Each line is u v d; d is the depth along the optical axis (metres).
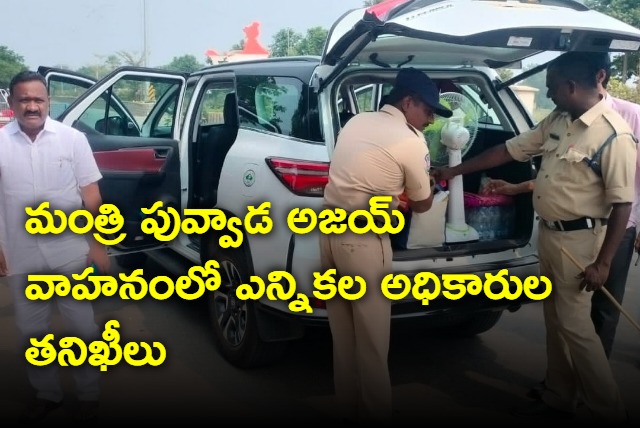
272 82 3.63
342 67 3.12
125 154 3.98
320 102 3.27
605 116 2.80
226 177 3.64
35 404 3.22
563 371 3.26
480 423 3.24
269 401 3.43
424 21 2.72
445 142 3.50
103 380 3.64
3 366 3.81
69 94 4.75
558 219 2.94
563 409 3.29
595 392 3.01
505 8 2.96
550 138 3.03
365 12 2.77
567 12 3.06
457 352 4.10
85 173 3.04
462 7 2.91
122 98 4.66
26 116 2.81
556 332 3.22
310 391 3.54
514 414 3.33
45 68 4.55
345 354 3.12
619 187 2.74
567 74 2.81
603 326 3.50
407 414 3.32
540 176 3.03
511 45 2.86
